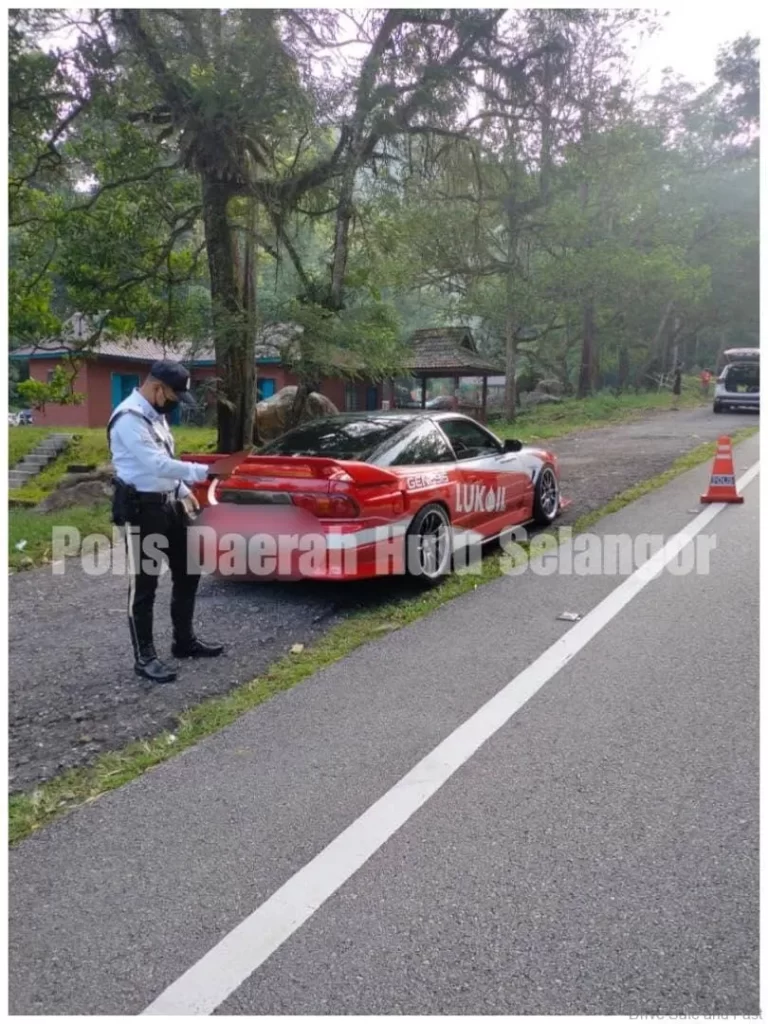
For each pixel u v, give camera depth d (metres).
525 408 31.72
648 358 36.88
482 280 26.94
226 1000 2.11
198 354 13.48
